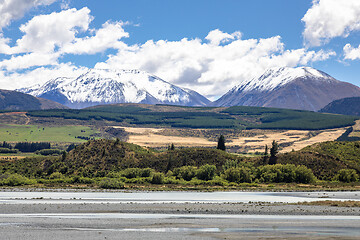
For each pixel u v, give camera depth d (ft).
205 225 156.35
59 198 259.39
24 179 406.62
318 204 222.28
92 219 168.96
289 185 409.90
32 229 146.41
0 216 175.22
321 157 492.54
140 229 148.15
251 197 280.51
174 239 131.44
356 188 380.37
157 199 258.98
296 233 140.87
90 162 498.28
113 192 323.37
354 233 140.87
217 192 334.24
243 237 134.51
